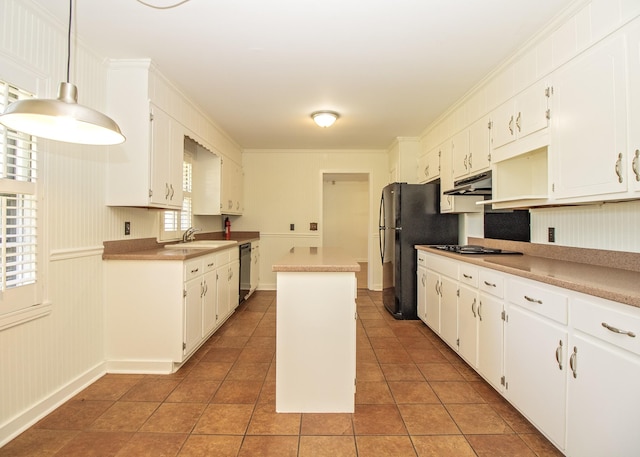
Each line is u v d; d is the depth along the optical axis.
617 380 1.22
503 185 2.57
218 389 2.19
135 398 2.06
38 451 1.57
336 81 2.79
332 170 5.35
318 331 1.94
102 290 2.41
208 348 2.91
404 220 3.82
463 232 3.76
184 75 2.68
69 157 2.07
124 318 2.43
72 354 2.10
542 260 2.27
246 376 2.38
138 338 2.43
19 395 1.72
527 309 1.75
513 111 2.36
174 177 2.88
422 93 3.04
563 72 1.88
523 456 1.56
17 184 1.68
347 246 9.14
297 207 5.37
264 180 5.38
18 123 1.27
